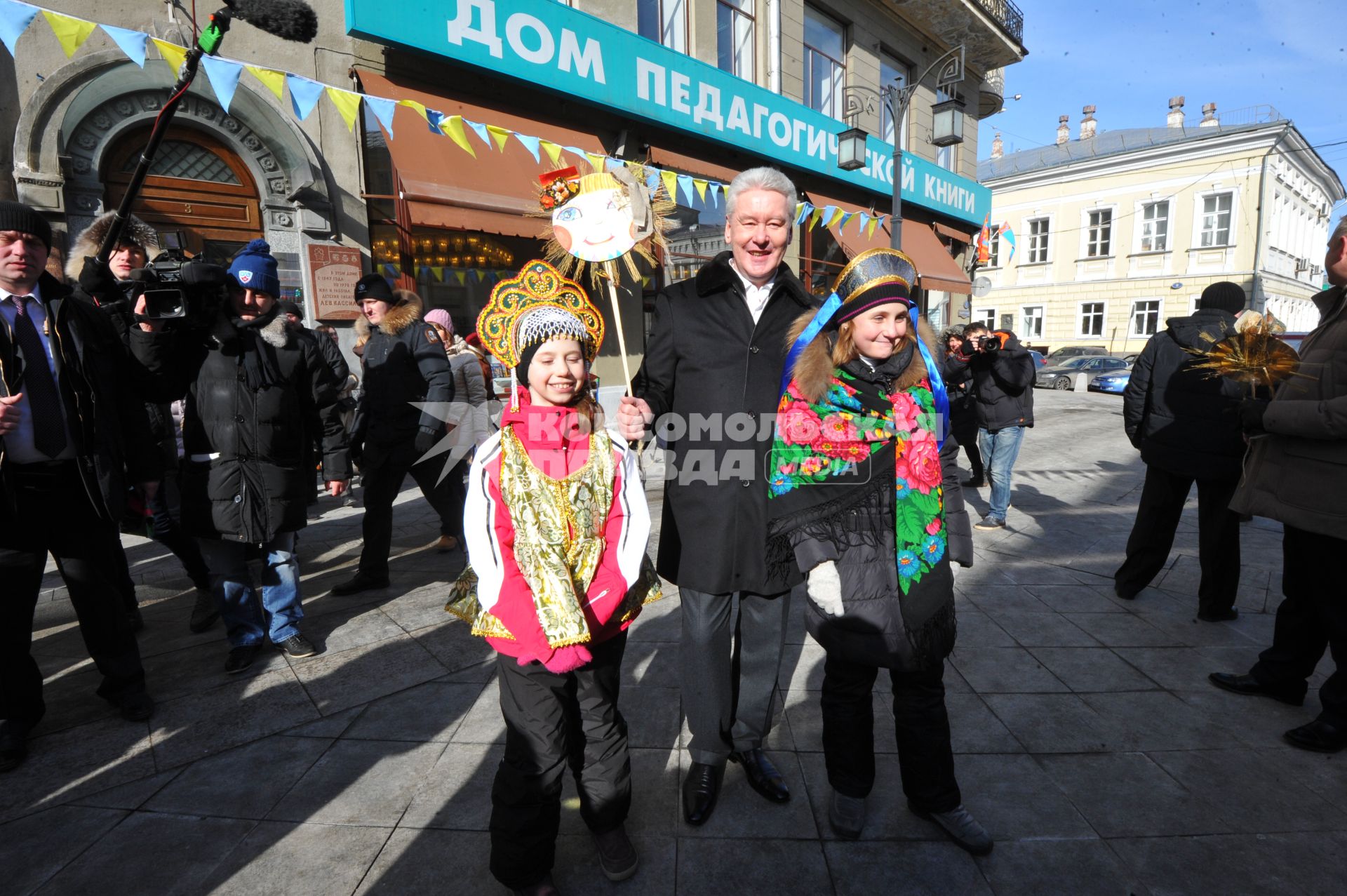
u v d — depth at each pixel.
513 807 1.64
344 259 6.49
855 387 1.85
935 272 13.16
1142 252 27.84
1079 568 4.20
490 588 1.59
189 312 2.67
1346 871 1.79
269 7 2.09
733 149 9.78
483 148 6.96
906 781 1.94
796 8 10.85
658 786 2.18
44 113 5.00
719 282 2.11
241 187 6.07
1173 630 3.27
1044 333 30.81
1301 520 2.34
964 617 3.45
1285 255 28.95
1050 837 1.92
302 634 3.13
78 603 2.51
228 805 2.10
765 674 2.15
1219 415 3.15
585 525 1.69
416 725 2.53
